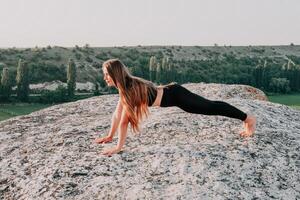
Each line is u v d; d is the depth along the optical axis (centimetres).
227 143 867
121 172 770
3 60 18288
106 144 898
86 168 795
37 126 1105
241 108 1112
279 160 818
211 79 18362
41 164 838
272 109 1181
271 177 761
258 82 17412
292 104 13238
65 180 766
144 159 808
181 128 962
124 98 732
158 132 946
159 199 679
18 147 942
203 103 737
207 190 700
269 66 19575
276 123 1034
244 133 906
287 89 17088
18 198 752
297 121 1120
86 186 742
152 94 732
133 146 875
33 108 11881
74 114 1238
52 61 19750
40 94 14125
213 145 856
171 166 775
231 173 756
